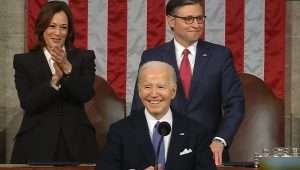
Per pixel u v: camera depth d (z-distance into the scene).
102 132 23.23
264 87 23.55
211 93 17.98
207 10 26.02
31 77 17.97
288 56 26.47
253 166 15.62
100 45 26.06
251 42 25.97
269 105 23.38
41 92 17.38
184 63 18.17
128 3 26.11
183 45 18.27
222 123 17.69
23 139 17.83
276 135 23.28
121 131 13.55
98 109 23.34
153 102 13.31
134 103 17.53
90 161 18.09
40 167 14.99
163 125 12.97
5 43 26.28
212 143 17.19
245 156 23.17
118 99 23.53
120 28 26.11
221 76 18.11
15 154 17.84
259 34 25.95
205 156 13.56
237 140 23.27
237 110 17.77
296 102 26.53
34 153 17.62
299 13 26.34
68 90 17.67
